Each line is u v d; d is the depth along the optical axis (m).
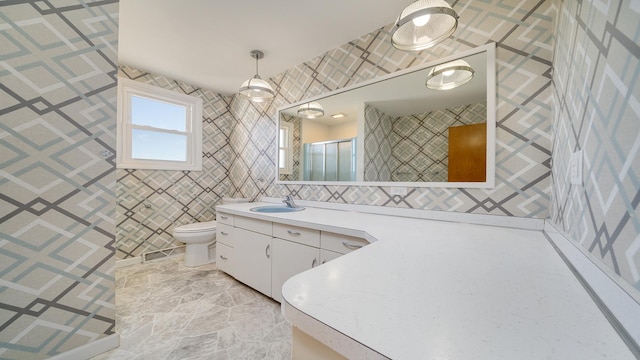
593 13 0.63
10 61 1.02
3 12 1.01
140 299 1.85
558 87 1.05
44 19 1.09
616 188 0.48
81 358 1.20
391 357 0.35
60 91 1.13
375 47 1.89
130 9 1.65
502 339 0.39
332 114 2.16
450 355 0.35
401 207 1.75
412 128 1.69
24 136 1.06
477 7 1.43
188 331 1.47
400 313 0.46
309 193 2.37
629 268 0.42
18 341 1.06
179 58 2.36
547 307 0.49
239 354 1.28
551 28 1.22
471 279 0.63
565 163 0.89
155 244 2.76
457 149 1.51
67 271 1.17
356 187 2.01
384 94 1.83
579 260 0.63
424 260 0.79
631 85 0.43
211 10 1.67
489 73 1.38
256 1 1.59
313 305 0.49
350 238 1.38
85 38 1.19
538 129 1.25
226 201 3.01
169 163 2.90
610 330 0.41
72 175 1.17
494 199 1.39
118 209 2.53
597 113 0.59
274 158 2.74
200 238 2.53
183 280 2.21
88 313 1.22
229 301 1.84
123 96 2.55
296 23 1.81
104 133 1.26
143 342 1.36
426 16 1.04
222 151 3.34
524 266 0.74
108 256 1.28
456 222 1.49
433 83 1.61
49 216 1.12
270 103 2.79
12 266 1.04
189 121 3.08
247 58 2.34
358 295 0.54
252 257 1.98
